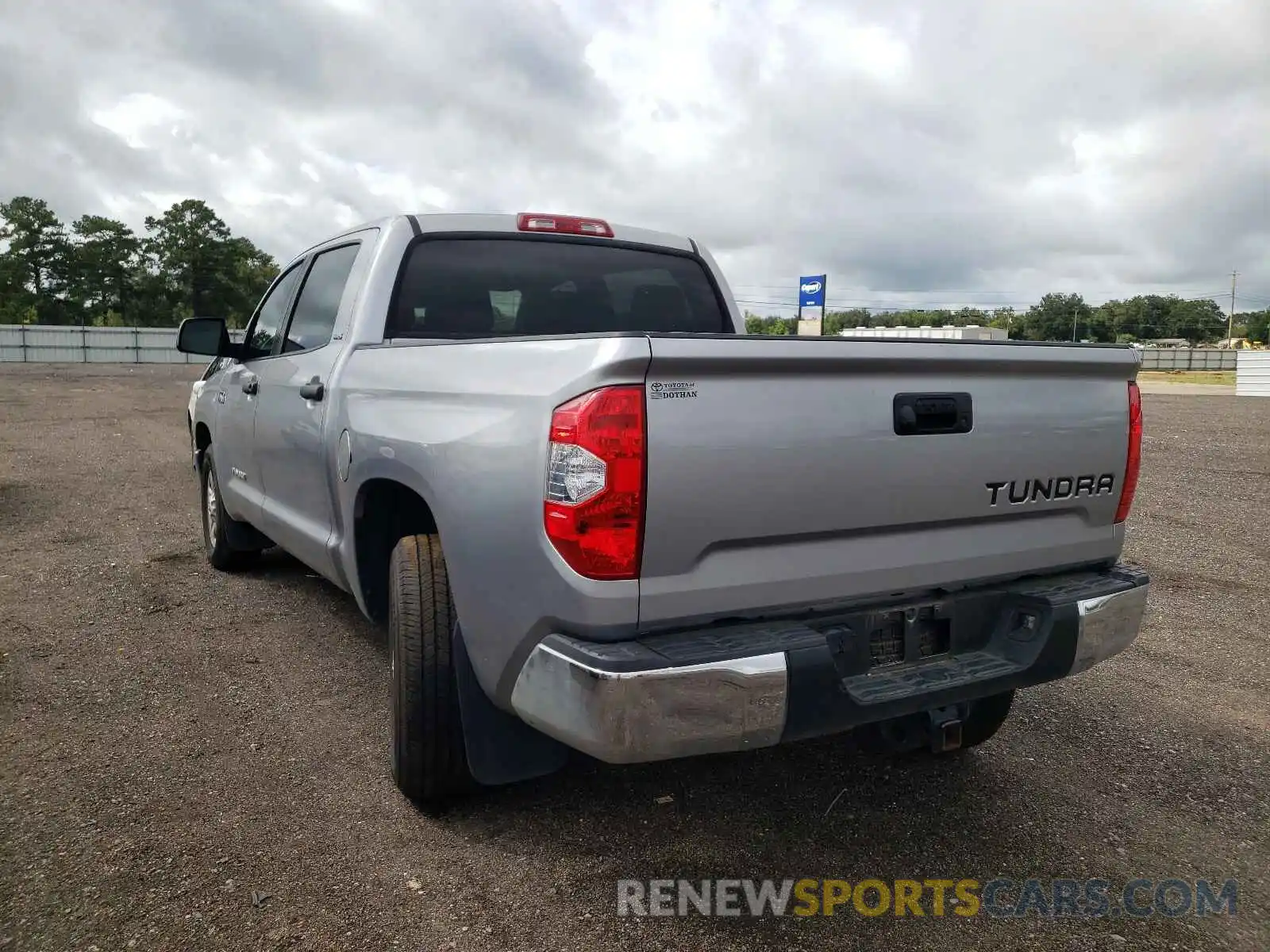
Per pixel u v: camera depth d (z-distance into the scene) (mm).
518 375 2488
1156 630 5211
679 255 4625
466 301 3957
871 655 2639
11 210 93688
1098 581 2998
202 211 99062
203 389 6094
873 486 2516
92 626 4871
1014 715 4016
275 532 4578
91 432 15211
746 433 2309
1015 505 2816
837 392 2445
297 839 2852
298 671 4262
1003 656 2809
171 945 2344
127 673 4219
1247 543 7383
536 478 2316
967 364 2646
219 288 99875
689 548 2277
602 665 2180
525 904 2553
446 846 2838
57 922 2424
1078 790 3320
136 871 2660
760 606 2412
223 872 2664
